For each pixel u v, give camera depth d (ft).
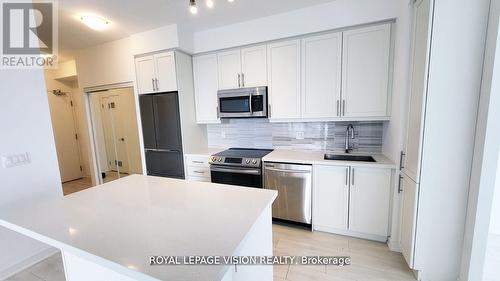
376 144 8.78
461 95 4.78
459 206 5.13
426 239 5.46
